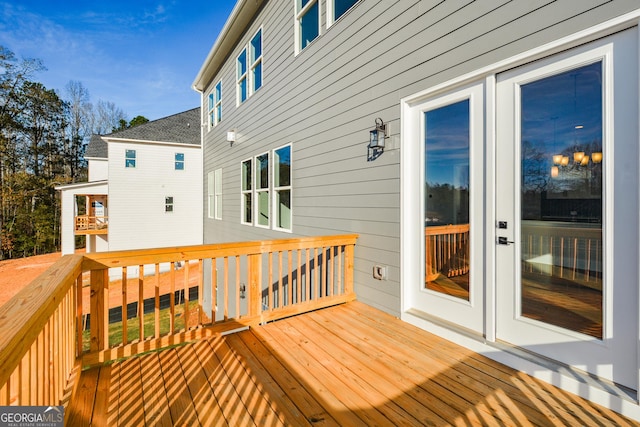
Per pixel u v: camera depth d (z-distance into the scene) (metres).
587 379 1.84
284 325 2.98
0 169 21.20
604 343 1.81
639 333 1.65
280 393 1.94
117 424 1.65
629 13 1.67
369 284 3.49
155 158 15.00
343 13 3.90
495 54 2.29
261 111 6.22
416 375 2.11
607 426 1.59
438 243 2.81
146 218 14.82
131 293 12.48
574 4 1.88
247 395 1.92
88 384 2.04
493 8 2.30
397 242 3.13
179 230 15.49
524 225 2.18
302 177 4.79
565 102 1.98
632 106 1.71
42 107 23.52
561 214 2.00
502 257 2.30
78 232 14.62
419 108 2.95
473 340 2.41
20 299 1.24
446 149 2.73
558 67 1.99
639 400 1.62
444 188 2.75
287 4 5.23
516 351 2.19
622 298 1.75
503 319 2.31
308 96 4.60
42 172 23.86
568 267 1.97
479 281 2.46
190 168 15.73
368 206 3.49
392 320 3.08
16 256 21.89
